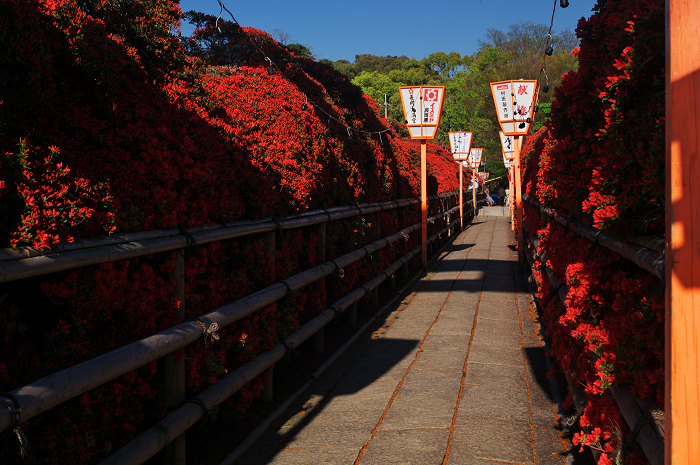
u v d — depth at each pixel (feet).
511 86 34.24
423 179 35.86
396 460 10.80
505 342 19.42
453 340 19.84
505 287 30.22
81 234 7.76
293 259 16.60
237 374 11.85
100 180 8.17
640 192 7.20
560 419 12.07
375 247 24.72
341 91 27.14
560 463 10.50
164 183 9.68
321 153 18.58
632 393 7.10
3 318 6.47
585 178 9.59
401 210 33.65
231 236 11.96
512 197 53.31
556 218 14.66
